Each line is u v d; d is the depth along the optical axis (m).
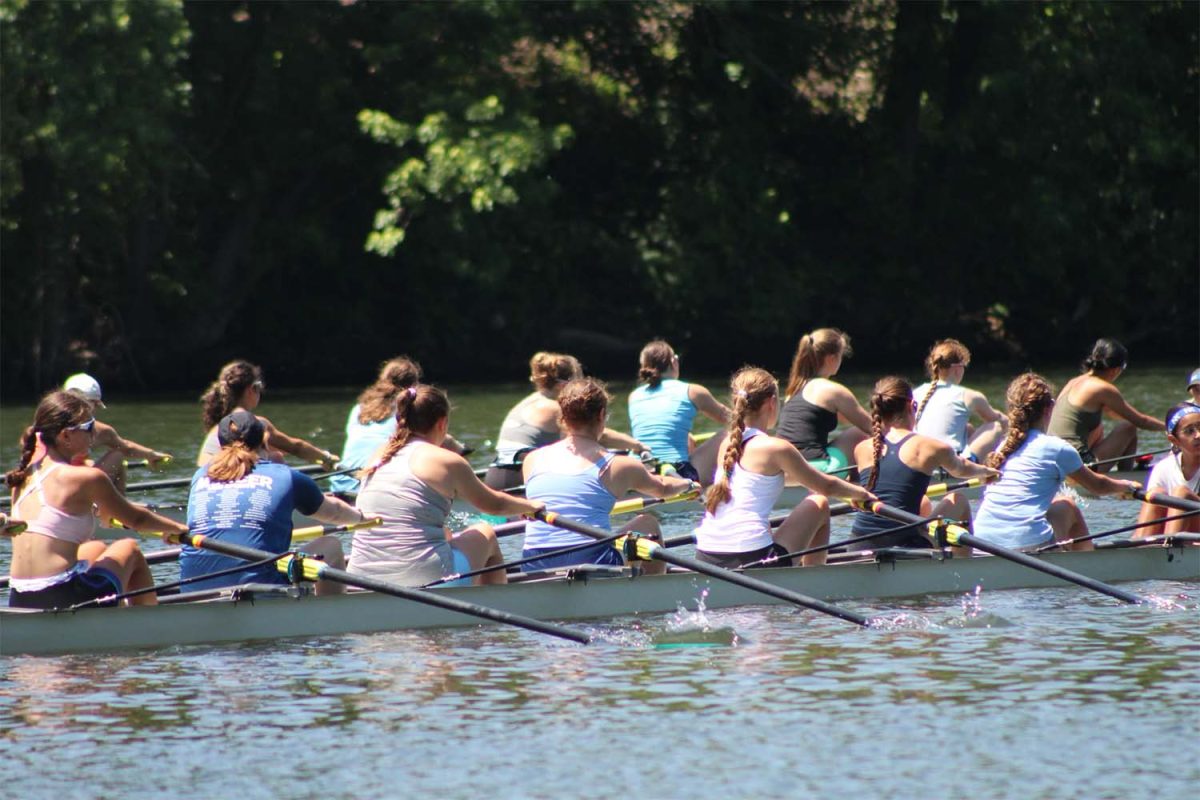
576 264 152.75
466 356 151.50
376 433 55.66
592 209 156.00
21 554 34.56
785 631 36.31
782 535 41.03
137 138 119.12
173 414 108.38
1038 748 26.61
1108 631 35.84
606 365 152.62
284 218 143.12
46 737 27.72
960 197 154.25
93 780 25.42
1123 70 144.50
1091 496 61.12
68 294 138.00
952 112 152.12
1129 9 144.62
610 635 35.97
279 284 149.25
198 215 143.12
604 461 38.97
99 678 31.89
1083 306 159.00
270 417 104.88
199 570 36.56
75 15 114.50
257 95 135.62
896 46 153.12
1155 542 43.56
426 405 37.62
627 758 26.31
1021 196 150.88
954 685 30.81
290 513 36.81
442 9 136.75
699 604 39.44
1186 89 149.75
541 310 152.12
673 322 153.25
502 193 129.38
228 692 30.72
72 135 115.94
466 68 137.75
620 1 143.12
